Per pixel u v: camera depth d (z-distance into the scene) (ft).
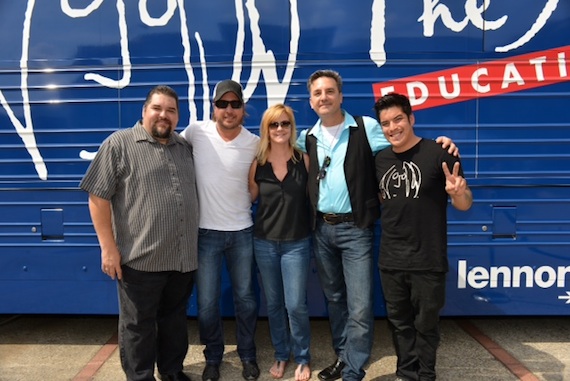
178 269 8.02
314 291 10.25
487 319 12.17
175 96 8.00
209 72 9.93
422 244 7.73
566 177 9.95
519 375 9.34
